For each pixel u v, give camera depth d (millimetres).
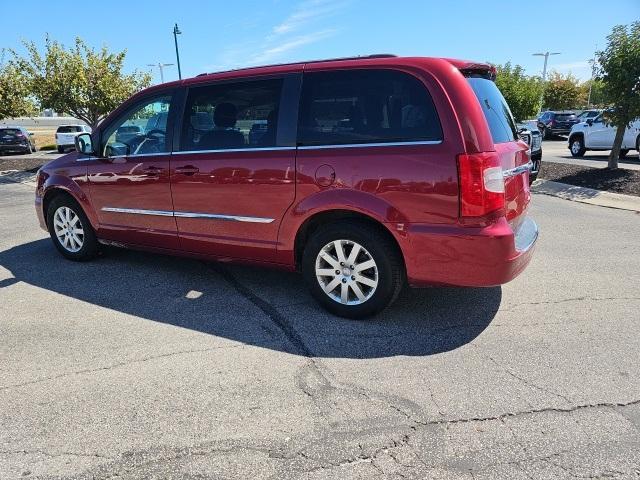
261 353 3584
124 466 2494
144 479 2406
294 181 3998
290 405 2963
